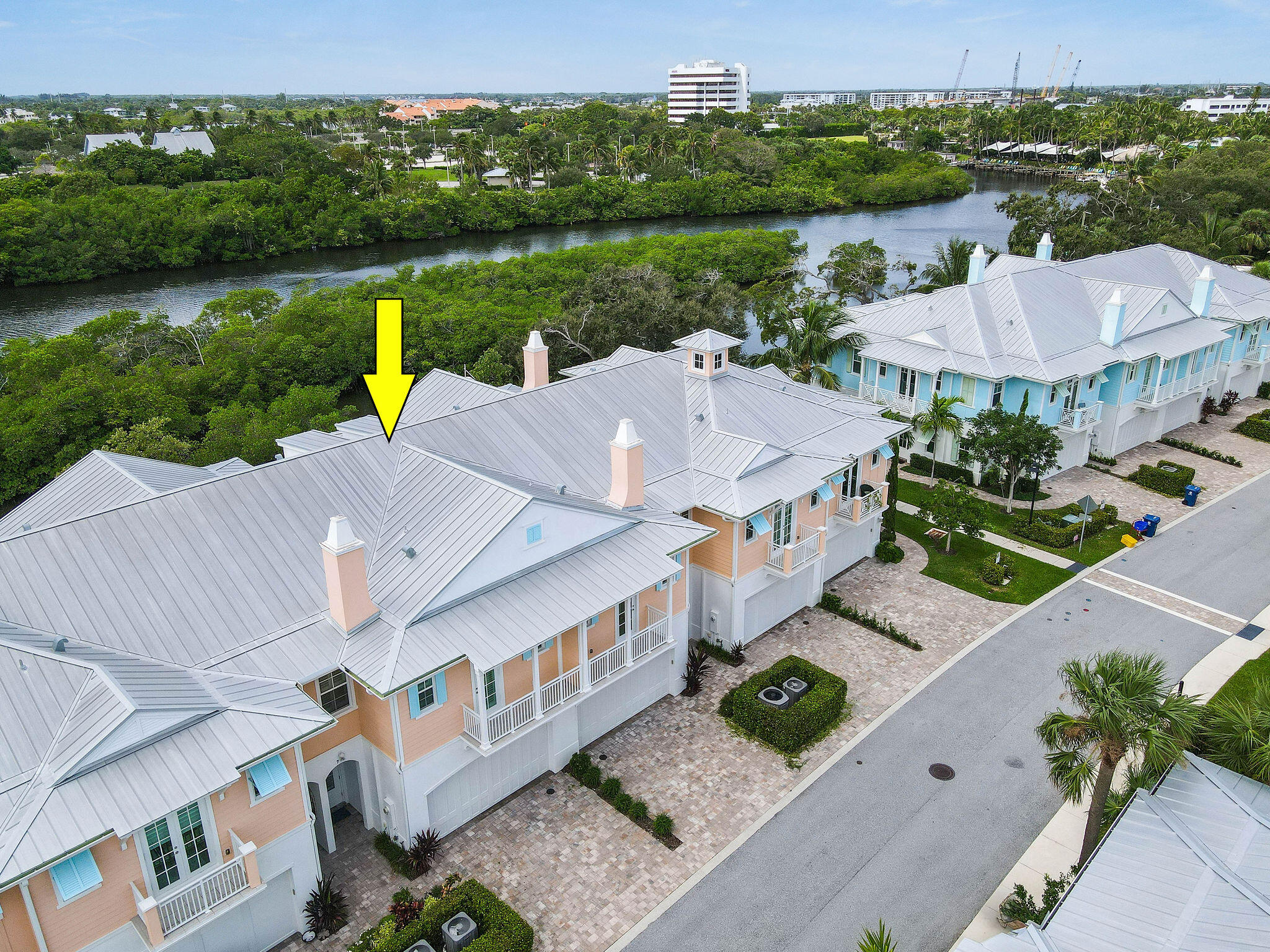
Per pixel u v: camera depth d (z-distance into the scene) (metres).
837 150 177.12
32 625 19.31
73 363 56.50
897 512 42.00
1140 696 19.02
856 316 51.31
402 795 21.81
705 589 30.88
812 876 21.95
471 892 20.62
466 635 21.58
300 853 20.11
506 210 131.25
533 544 24.14
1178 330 49.59
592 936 20.33
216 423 47.88
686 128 180.88
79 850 15.59
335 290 77.69
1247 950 15.52
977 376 43.00
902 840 23.02
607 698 26.92
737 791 24.83
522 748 24.70
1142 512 41.31
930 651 31.20
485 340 65.12
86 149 177.50
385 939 19.42
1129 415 47.44
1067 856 22.41
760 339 68.25
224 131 171.62
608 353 59.28
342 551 20.75
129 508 22.33
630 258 92.75
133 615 20.30
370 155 142.75
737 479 29.72
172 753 17.47
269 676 20.05
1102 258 54.56
